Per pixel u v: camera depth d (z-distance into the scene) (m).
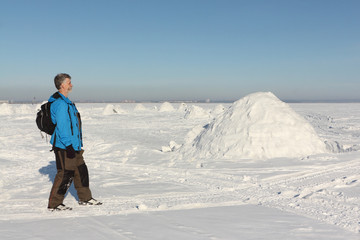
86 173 3.80
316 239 2.60
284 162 6.90
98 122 25.78
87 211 3.45
